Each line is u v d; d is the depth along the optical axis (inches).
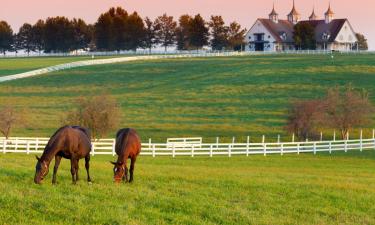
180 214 737.0
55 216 685.9
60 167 1098.1
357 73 4399.6
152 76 4904.0
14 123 2438.5
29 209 695.1
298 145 2080.5
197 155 1943.9
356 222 776.3
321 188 979.3
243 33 7834.6
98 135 2283.5
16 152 1793.8
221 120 3198.8
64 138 828.6
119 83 4682.6
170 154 1926.7
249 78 4448.8
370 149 2219.5
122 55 7057.1
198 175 1071.0
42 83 4751.5
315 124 2536.9
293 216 783.1
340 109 2546.8
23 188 791.7
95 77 4950.8
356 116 2508.6
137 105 3703.3
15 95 4229.8
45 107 3663.9
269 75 4503.0
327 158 1948.8
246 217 748.0
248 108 3538.4
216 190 896.9
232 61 5462.6
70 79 4899.1
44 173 821.9
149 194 820.6
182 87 4338.1
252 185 951.6
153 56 5979.3
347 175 1401.3
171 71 5078.7
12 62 6446.9
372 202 898.1
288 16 7544.3
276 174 1256.2
